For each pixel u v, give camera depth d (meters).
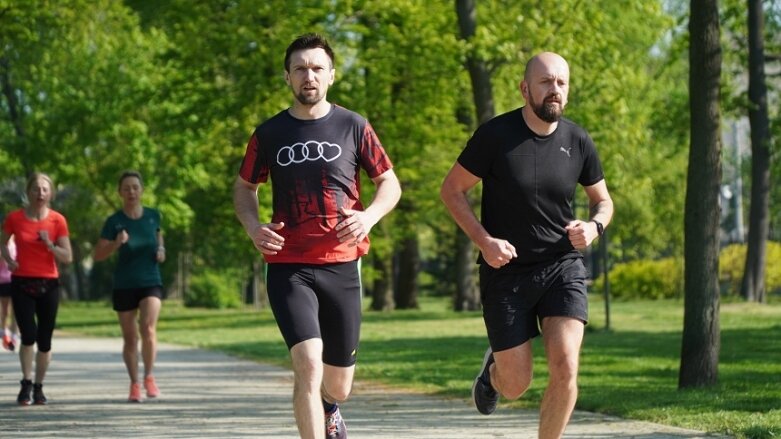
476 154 7.36
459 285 39.06
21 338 12.81
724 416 10.49
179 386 14.77
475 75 27.56
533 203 7.29
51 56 41.03
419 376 15.62
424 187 36.44
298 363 7.25
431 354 19.41
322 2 29.39
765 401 11.59
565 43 27.75
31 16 29.52
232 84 31.28
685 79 47.53
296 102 7.65
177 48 32.75
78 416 11.65
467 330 27.47
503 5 28.41
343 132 7.62
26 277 12.80
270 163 7.58
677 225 47.72
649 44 37.12
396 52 30.03
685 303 13.23
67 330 31.30
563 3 27.69
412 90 32.25
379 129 32.00
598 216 7.37
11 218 12.90
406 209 38.94
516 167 7.29
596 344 21.31
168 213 42.38
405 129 32.25
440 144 33.78
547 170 7.30
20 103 43.34
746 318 29.39
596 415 11.10
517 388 7.52
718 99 12.91
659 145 45.19
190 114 32.25
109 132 41.97
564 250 7.36
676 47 35.59
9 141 42.19
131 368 13.05
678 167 47.19
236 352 21.08
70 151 42.62
